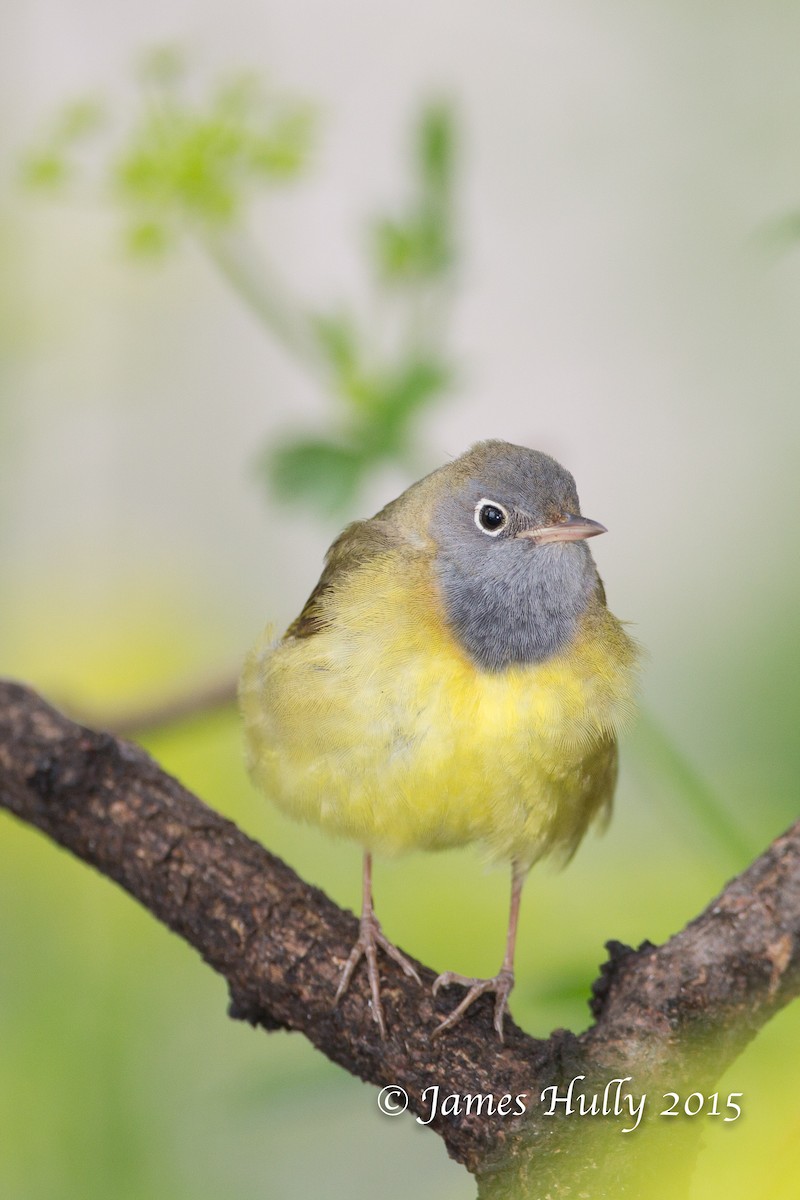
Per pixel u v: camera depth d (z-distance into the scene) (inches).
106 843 120.8
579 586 121.4
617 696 121.3
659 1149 118.9
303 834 124.1
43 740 121.0
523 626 121.2
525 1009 121.3
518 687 121.0
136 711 123.4
